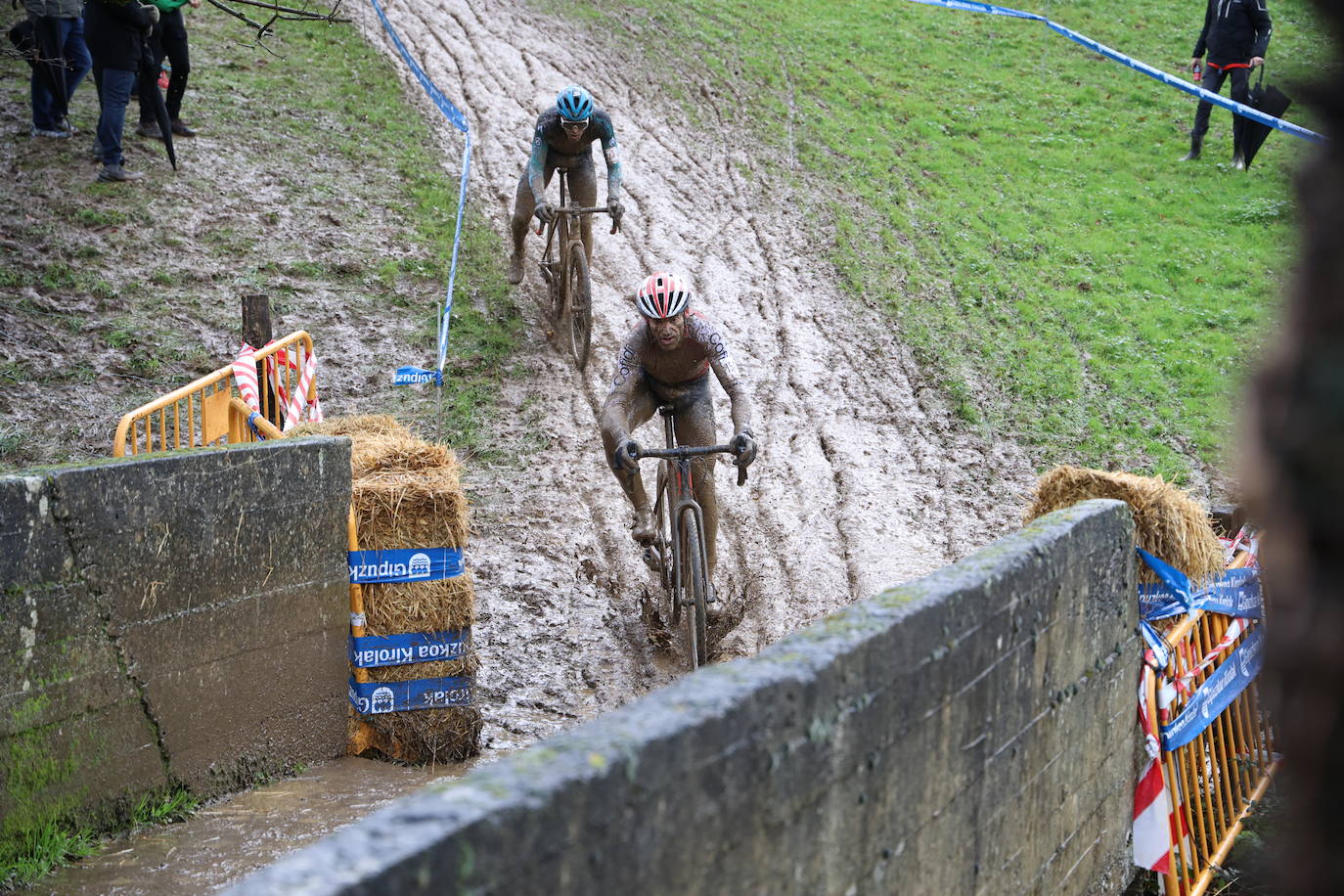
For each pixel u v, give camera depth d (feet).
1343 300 2.06
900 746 10.18
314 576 20.90
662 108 72.13
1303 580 2.11
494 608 28.86
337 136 59.62
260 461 19.72
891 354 46.68
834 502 35.58
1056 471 17.44
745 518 34.53
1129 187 68.49
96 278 42.29
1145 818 16.46
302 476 20.45
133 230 45.85
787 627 28.63
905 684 10.17
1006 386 44.62
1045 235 61.11
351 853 5.86
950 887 11.41
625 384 26.68
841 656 9.23
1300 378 2.10
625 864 7.21
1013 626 12.30
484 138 63.36
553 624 28.45
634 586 30.73
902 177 67.05
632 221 56.59
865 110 77.10
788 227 58.23
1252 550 19.38
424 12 81.51
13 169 48.06
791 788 8.73
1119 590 15.51
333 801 19.17
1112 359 47.91
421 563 21.66
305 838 17.47
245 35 70.69
